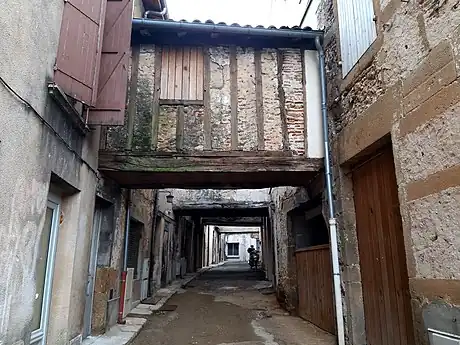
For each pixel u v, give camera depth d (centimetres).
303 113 504
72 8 349
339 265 454
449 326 259
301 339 518
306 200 610
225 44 518
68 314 390
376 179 398
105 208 545
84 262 434
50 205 381
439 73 276
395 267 360
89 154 439
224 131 491
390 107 342
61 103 332
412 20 311
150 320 648
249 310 762
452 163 261
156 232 1016
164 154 479
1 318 250
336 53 474
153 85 499
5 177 251
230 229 3334
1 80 241
